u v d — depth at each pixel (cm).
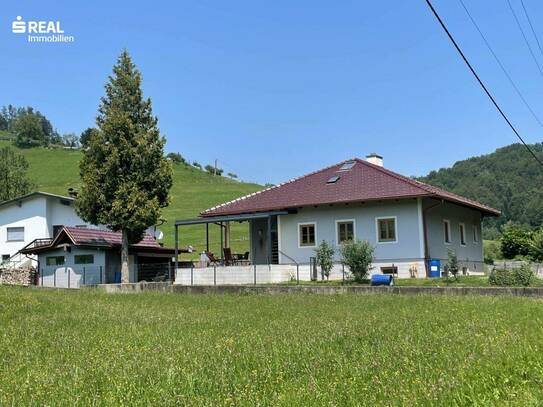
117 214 3244
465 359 723
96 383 695
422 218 2938
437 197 2955
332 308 1642
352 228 3088
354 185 3184
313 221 3183
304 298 2058
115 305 1936
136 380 687
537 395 584
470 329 1021
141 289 2828
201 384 660
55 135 16975
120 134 3316
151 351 907
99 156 3341
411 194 2884
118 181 3306
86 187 3300
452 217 3406
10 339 1146
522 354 766
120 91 3406
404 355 773
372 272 2992
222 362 772
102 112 3400
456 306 1542
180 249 4516
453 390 588
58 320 1498
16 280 4056
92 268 3809
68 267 3888
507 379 644
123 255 3378
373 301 1831
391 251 2980
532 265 3172
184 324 1322
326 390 602
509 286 2256
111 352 920
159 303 2017
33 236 4891
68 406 593
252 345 933
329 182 3328
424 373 663
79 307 1880
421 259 2905
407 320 1219
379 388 605
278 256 3247
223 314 1570
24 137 14300
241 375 700
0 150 6975
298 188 3406
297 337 992
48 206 4944
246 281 2998
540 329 1009
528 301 1689
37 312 1727
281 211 3175
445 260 3081
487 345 820
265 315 1503
